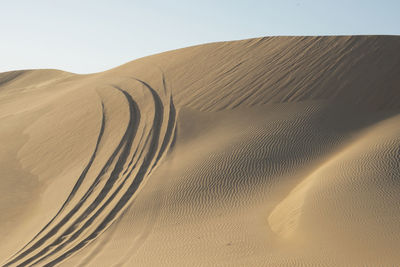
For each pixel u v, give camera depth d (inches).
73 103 1206.3
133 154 783.1
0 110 1541.6
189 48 1419.8
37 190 759.7
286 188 622.8
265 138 763.4
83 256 511.8
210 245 493.0
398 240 384.5
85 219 606.2
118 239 549.0
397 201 450.3
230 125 844.6
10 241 581.0
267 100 927.7
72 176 760.3
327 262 380.5
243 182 655.1
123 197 650.8
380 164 542.9
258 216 556.4
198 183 661.9
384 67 960.3
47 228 593.9
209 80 1085.8
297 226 469.1
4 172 869.2
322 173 586.2
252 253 446.0
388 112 842.2
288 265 390.3
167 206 618.5
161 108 974.4
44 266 497.0
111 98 1123.3
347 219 442.9
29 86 2050.9
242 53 1201.4
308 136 759.1
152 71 1295.5
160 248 507.8
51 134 1015.6
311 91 926.4
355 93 899.4
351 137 748.0
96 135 909.2
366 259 370.6
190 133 836.6
